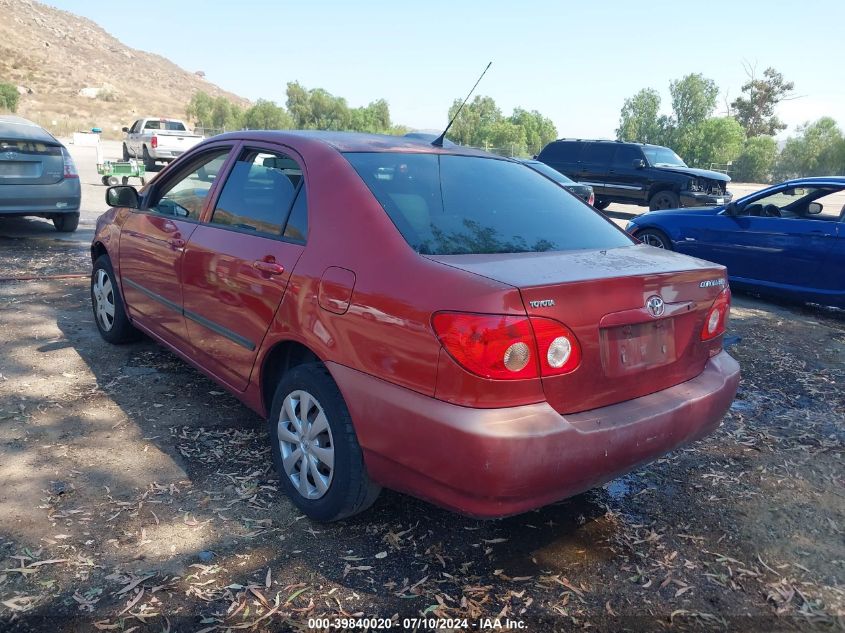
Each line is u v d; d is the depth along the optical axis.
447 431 2.43
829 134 54.66
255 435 3.93
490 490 2.42
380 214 2.93
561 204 3.67
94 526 2.99
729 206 8.45
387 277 2.71
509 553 2.99
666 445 2.87
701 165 54.16
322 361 2.94
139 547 2.87
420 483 2.62
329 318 2.88
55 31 133.75
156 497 3.25
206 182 4.14
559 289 2.48
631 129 68.38
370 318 2.71
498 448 2.37
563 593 2.74
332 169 3.22
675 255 3.35
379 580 2.76
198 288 3.83
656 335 2.87
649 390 2.89
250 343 3.40
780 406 4.88
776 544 3.17
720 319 3.21
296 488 3.17
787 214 8.06
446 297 2.48
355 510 2.99
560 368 2.50
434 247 2.82
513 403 2.43
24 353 5.03
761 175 53.16
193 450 3.72
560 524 3.24
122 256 4.81
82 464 3.50
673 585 2.84
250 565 2.81
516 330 2.38
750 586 2.86
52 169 9.32
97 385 4.52
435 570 2.84
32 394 4.31
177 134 23.95
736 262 8.31
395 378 2.62
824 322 7.46
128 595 2.59
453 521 3.21
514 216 3.31
